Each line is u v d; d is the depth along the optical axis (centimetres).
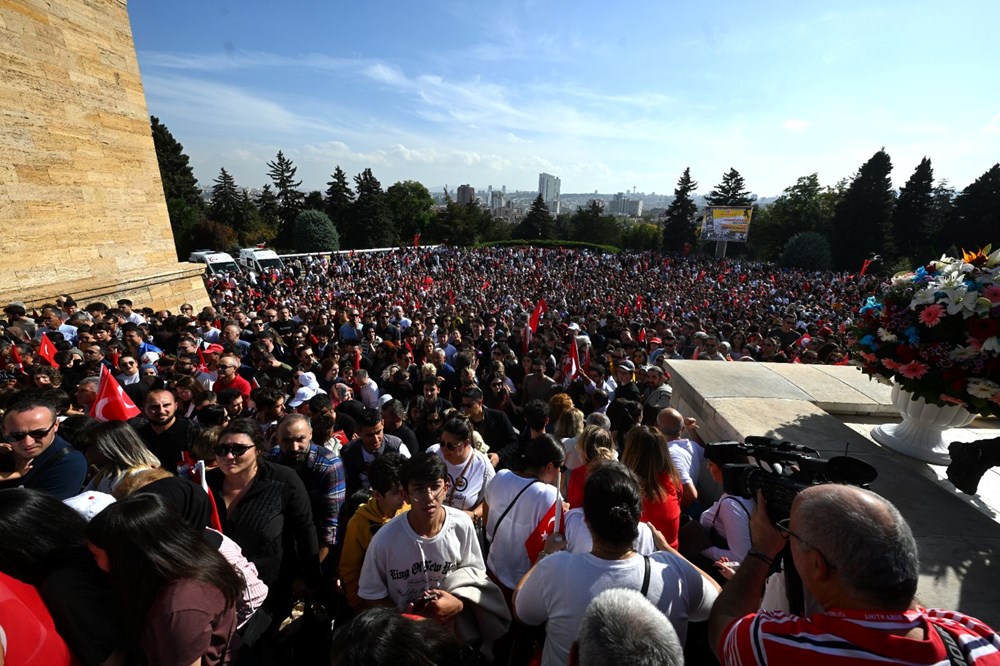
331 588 341
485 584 250
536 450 315
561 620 196
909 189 5603
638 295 2873
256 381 628
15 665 157
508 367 879
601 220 8506
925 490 312
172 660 177
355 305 2114
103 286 1088
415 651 145
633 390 695
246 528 296
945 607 219
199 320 958
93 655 181
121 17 1226
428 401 581
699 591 206
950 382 308
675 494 300
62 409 447
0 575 171
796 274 4703
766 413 427
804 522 137
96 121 1134
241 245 5875
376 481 286
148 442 436
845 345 1131
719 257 6212
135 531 183
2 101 912
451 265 4494
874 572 121
